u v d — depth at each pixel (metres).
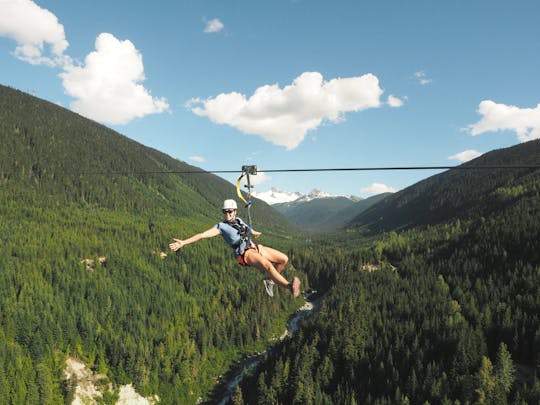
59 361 118.50
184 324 163.62
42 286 150.62
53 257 175.88
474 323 116.25
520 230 169.88
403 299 144.38
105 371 121.62
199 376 129.62
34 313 132.50
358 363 103.56
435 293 147.75
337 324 122.12
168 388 123.00
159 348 132.38
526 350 99.81
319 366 103.75
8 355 110.06
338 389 92.69
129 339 133.25
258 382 103.50
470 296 134.88
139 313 158.12
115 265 187.38
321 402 88.62
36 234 197.62
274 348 131.50
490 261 159.38
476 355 94.19
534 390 80.50
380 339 112.00
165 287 182.12
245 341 152.75
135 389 120.12
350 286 176.50
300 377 95.25
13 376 105.50
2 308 130.75
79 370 120.25
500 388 79.50
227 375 134.00
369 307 139.88
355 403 82.62
